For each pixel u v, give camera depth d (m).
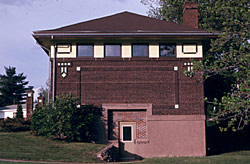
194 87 18.50
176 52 18.70
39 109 18.02
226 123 29.89
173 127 18.14
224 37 15.09
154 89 18.45
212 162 14.58
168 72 18.59
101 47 18.69
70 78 18.47
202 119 18.22
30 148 14.76
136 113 18.47
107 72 18.53
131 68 18.58
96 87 18.42
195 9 21.34
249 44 14.13
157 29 18.81
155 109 18.28
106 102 18.33
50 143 16.06
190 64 18.56
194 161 14.96
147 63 18.61
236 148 22.09
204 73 15.02
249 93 12.89
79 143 16.59
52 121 16.53
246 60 13.91
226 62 14.81
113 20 21.17
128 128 18.38
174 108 18.31
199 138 18.08
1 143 15.28
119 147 18.17
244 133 27.31
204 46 20.22
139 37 18.22
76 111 17.09
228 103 12.91
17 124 19.81
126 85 18.47
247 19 15.62
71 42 18.66
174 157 17.27
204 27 25.06
